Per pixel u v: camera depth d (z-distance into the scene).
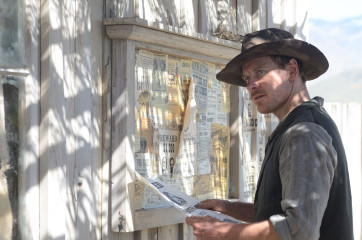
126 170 4.43
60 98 4.02
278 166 3.42
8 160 3.80
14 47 3.82
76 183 4.19
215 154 5.55
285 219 3.17
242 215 4.06
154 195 4.81
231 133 5.79
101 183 4.47
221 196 5.63
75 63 4.21
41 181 3.94
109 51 4.51
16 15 3.84
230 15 5.77
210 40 5.21
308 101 3.54
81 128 4.25
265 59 3.59
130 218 4.45
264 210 3.47
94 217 4.39
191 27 5.30
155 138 4.82
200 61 5.31
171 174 4.99
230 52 5.55
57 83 3.99
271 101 3.60
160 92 4.88
